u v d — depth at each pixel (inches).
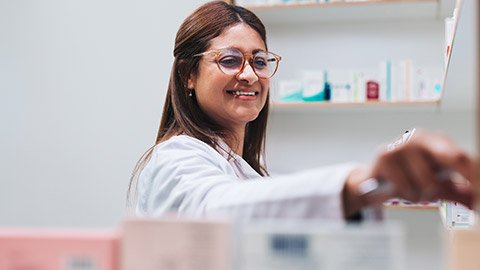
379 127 125.6
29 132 134.5
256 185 24.0
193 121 53.8
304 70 124.7
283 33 128.7
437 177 18.5
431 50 123.0
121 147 131.3
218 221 15.6
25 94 134.9
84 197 132.3
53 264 16.4
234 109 53.9
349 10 117.3
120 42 132.3
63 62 134.0
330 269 15.1
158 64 130.9
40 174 134.0
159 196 35.3
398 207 115.5
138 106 131.1
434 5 113.0
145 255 15.8
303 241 15.3
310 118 128.1
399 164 18.5
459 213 81.0
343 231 15.1
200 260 15.6
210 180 32.1
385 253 14.8
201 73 53.6
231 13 56.0
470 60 50.5
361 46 125.9
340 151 126.9
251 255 15.5
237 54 53.6
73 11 134.3
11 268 16.5
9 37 135.8
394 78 113.0
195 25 54.4
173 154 38.3
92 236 16.3
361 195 20.1
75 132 133.0
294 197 21.7
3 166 135.1
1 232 16.7
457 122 122.1
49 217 133.4
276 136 129.0
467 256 14.9
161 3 131.3
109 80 132.3
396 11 117.9
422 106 113.9
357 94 114.7
